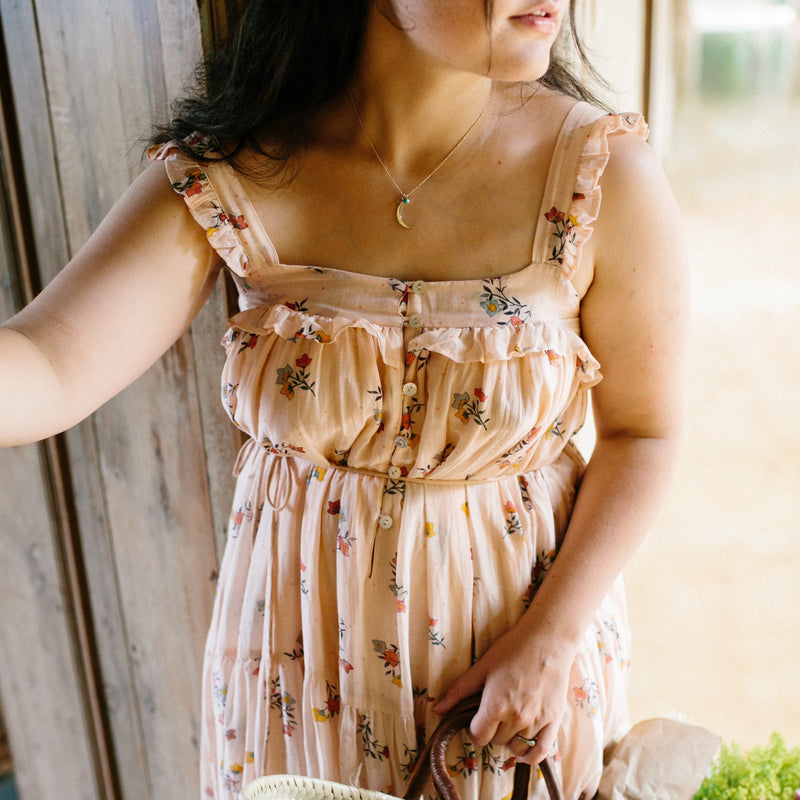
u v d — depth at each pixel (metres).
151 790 1.65
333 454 0.91
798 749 1.33
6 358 0.82
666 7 1.82
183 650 1.48
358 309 0.87
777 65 13.58
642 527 0.93
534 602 0.92
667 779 0.96
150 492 1.40
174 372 1.29
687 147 9.30
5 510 1.56
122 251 0.88
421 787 0.90
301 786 0.82
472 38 0.75
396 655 0.92
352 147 0.90
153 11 1.10
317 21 0.87
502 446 0.87
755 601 2.73
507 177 0.86
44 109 1.26
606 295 0.88
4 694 1.77
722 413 3.87
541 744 0.88
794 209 6.87
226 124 0.90
